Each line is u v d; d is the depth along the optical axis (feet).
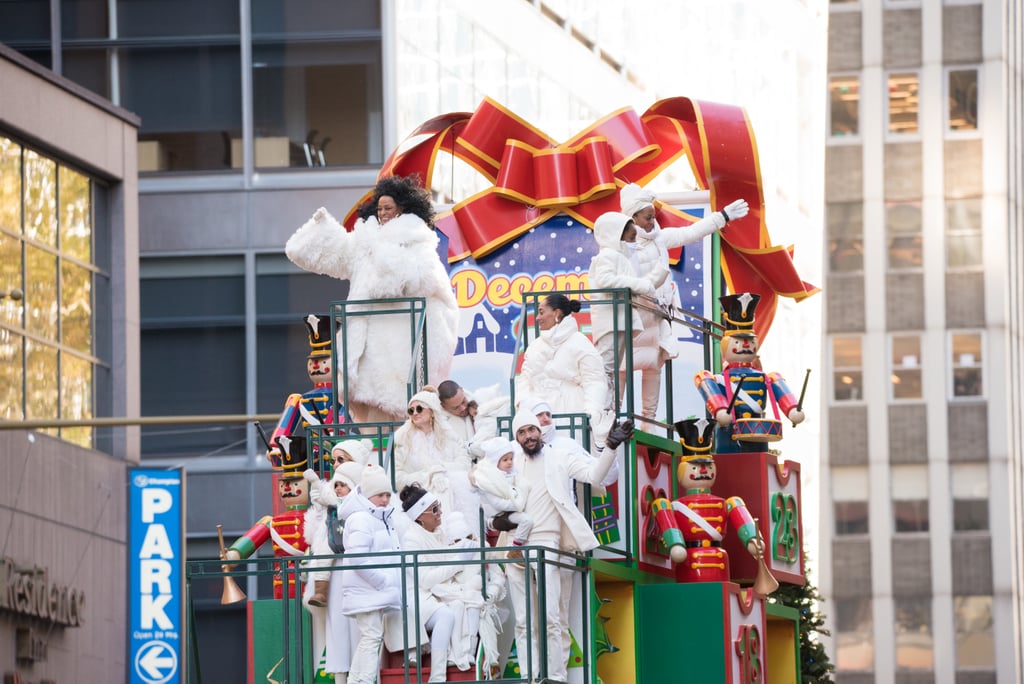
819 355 267.39
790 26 265.75
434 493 92.53
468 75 226.99
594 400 96.32
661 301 104.32
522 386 97.91
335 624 89.92
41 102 222.89
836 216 429.38
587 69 233.14
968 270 423.23
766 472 107.34
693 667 97.19
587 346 97.19
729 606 97.55
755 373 107.14
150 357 234.38
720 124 124.67
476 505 92.79
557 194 124.88
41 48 236.84
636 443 97.45
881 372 422.00
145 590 226.38
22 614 211.41
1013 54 439.63
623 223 100.01
